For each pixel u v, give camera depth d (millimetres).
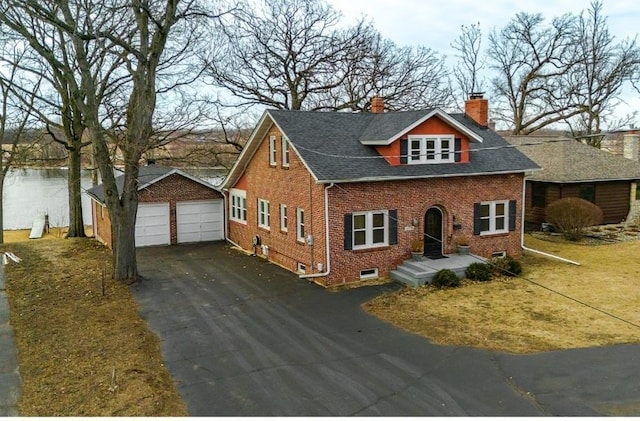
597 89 43094
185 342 14047
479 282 19391
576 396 10805
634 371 11938
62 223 47750
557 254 24125
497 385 11359
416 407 10391
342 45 35906
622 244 26344
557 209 27562
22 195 65188
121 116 27906
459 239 21719
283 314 16328
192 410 10297
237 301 17719
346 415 10078
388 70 36906
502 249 23000
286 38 34656
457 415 10047
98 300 17797
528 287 18766
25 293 18656
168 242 28562
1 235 31375
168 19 18344
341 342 13977
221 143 35125
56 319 15852
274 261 23609
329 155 19906
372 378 11758
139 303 17531
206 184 29125
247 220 26500
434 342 13875
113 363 12531
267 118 22297
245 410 10289
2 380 11656
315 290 18828
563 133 54875
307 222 20297
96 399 10664
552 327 14852
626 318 15500
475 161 22297
